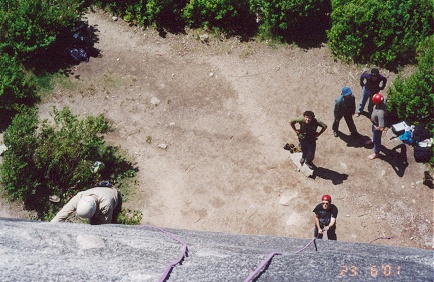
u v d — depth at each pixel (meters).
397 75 11.76
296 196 9.83
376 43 11.88
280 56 12.31
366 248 4.54
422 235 9.30
